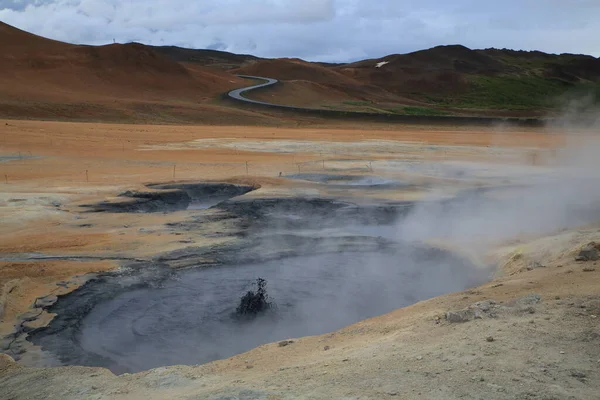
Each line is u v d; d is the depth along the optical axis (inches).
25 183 900.6
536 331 260.2
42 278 464.4
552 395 205.5
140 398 237.8
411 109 3631.9
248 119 2568.9
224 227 636.1
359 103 3708.2
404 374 227.9
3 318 384.8
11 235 605.6
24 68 3287.4
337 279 471.2
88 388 254.8
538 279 354.9
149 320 390.0
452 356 242.2
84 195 812.0
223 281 468.4
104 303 422.9
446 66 5920.3
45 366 323.6
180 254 534.0
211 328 375.6
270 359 275.0
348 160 1200.8
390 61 6269.7
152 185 893.2
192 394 229.9
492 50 6786.4
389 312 360.5
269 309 401.7
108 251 544.1
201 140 1626.5
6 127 1684.3
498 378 219.0
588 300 293.6
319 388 220.7
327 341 299.9
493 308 296.0
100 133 1702.8
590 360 231.8
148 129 1891.0
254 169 1077.1
